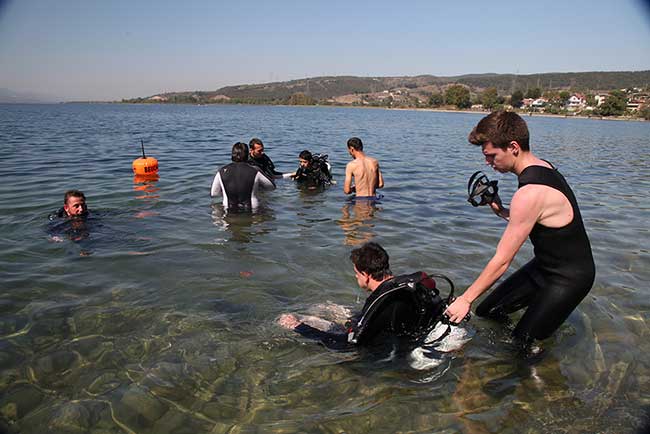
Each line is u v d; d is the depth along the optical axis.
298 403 2.60
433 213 6.64
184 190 7.77
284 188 8.30
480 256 4.82
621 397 2.65
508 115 2.78
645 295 3.94
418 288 3.04
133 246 4.99
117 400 2.57
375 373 2.89
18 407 2.49
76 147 13.95
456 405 2.60
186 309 3.60
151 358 2.96
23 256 4.63
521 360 3.03
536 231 2.91
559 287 2.95
